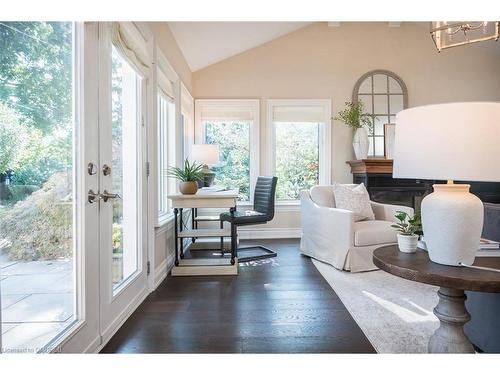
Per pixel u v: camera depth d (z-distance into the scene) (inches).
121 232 86.1
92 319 65.9
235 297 98.7
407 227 63.6
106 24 72.1
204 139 196.5
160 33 120.6
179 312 87.8
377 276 118.0
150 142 104.6
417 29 196.7
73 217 61.7
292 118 195.5
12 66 46.8
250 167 196.7
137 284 93.0
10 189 46.6
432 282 45.9
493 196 194.9
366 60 196.2
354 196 137.2
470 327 68.0
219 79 193.9
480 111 43.8
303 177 199.8
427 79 197.2
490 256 54.5
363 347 69.4
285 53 195.2
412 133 49.4
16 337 48.1
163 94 128.2
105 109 72.0
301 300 95.8
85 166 63.0
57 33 56.9
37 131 52.1
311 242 145.4
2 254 45.5
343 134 196.2
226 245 170.7
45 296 54.1
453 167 44.7
